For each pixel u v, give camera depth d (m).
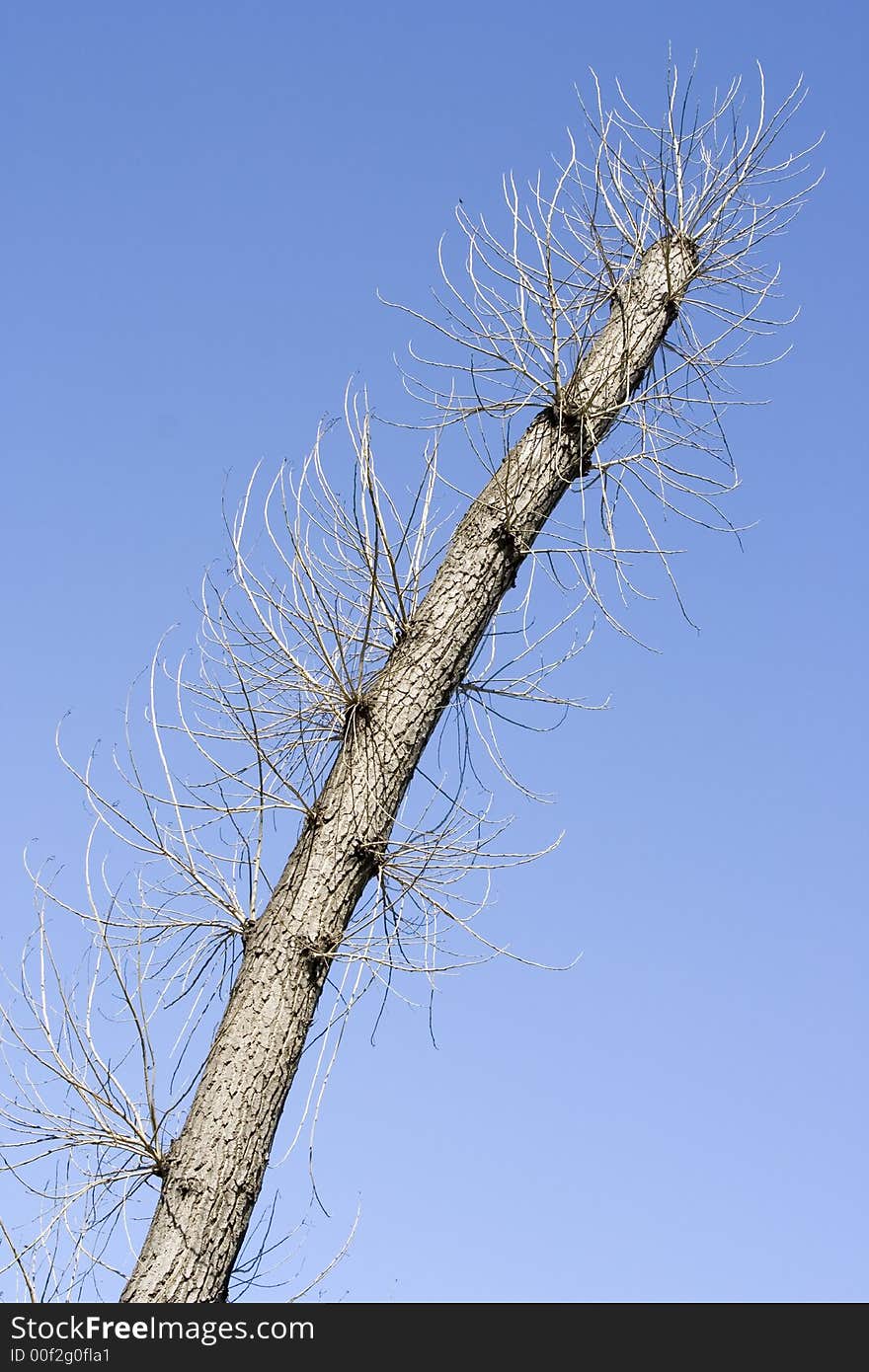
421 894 5.38
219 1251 4.51
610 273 6.68
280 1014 4.89
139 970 5.03
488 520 5.99
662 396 6.45
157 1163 4.70
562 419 6.26
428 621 5.77
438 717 5.73
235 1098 4.70
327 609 5.74
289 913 5.10
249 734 5.23
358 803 5.34
